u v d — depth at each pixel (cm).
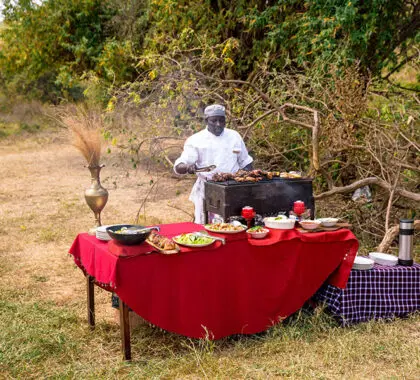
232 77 982
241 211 461
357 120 657
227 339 436
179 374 378
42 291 562
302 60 799
